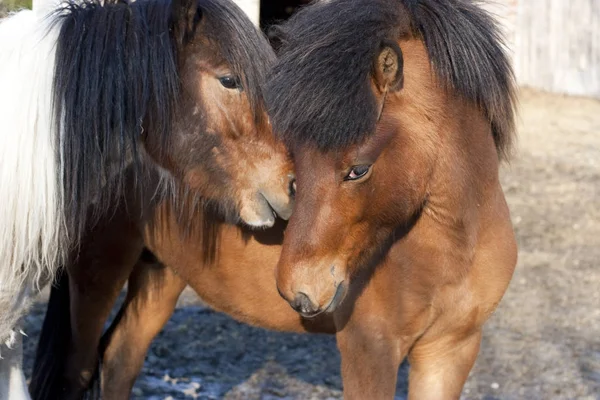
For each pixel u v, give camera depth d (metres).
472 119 4.91
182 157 5.41
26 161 4.93
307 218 4.57
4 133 4.93
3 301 5.14
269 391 8.02
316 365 8.69
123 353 7.16
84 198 5.18
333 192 4.55
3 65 5.06
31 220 4.98
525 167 15.75
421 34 4.81
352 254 4.77
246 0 9.29
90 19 5.21
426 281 5.08
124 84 5.14
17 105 4.95
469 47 4.81
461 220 4.96
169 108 5.25
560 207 13.94
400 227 5.02
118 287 6.88
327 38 4.57
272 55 5.34
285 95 4.57
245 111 5.28
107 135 5.14
